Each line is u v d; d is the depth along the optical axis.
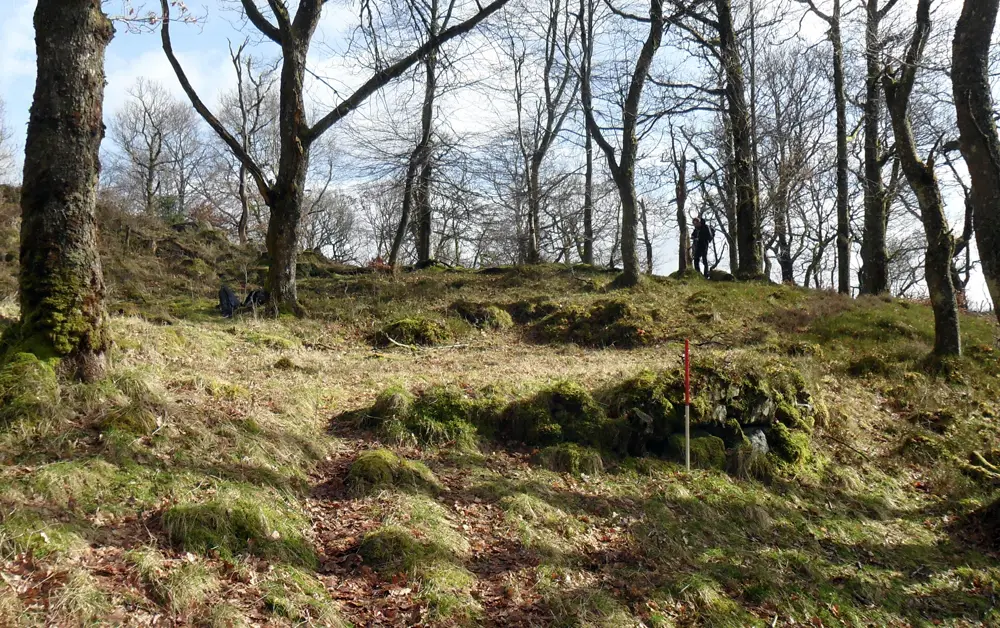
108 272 20.59
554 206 38.22
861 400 11.15
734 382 8.98
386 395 8.15
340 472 6.69
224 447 6.20
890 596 6.31
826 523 7.55
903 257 35.97
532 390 8.91
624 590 5.50
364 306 17.39
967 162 8.42
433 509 6.14
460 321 16.23
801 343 13.79
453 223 37.50
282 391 8.30
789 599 5.88
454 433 7.90
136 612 4.06
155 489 5.29
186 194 50.38
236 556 4.85
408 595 4.94
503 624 4.84
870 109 20.91
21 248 6.53
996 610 6.29
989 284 8.08
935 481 8.90
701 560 6.22
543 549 5.86
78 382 6.32
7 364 6.09
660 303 17.80
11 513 4.46
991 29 8.41
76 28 6.49
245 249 28.61
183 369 8.80
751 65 25.61
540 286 20.55
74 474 5.06
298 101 15.30
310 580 4.88
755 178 22.97
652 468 7.98
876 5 17.98
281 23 15.07
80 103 6.54
